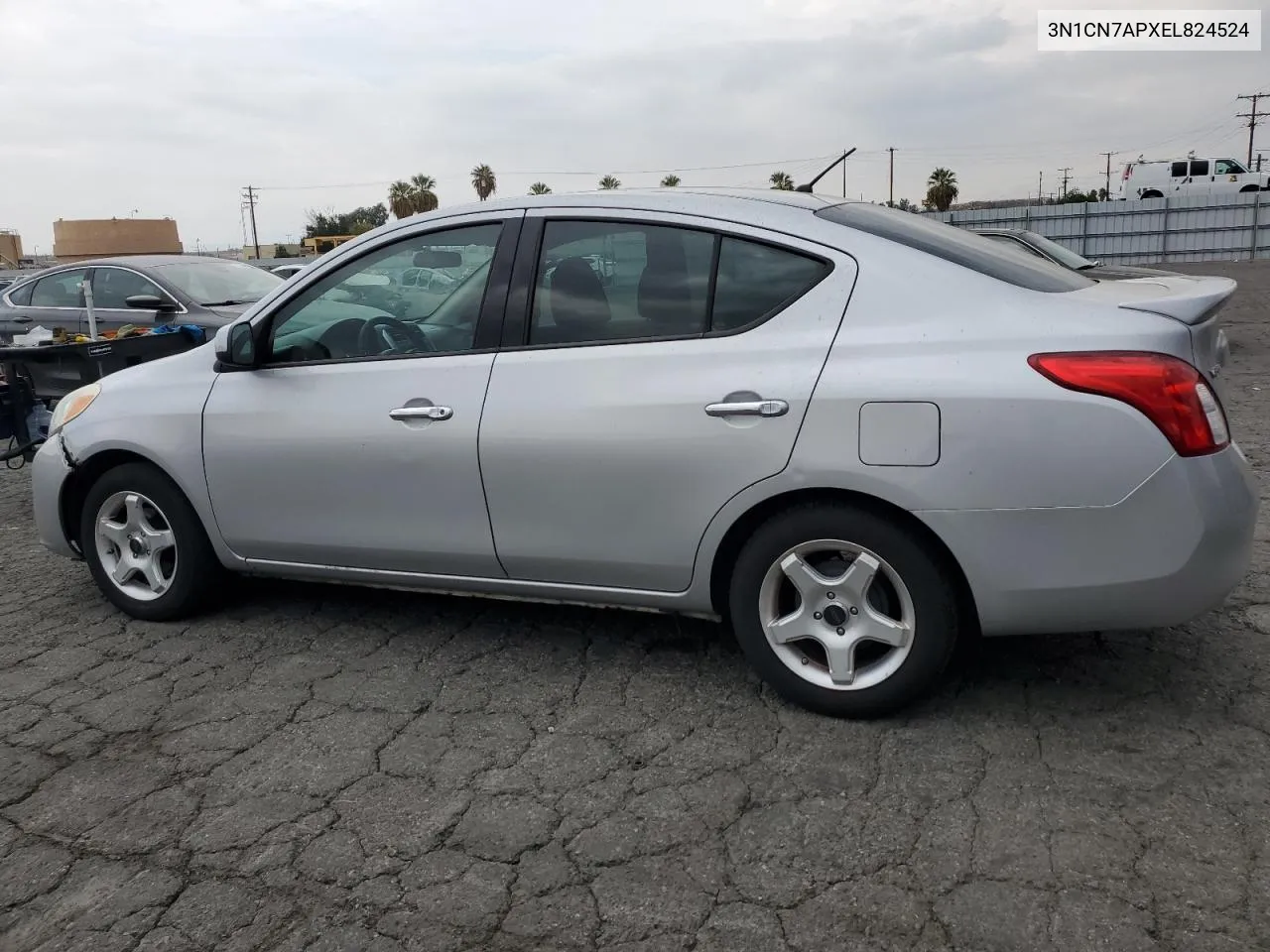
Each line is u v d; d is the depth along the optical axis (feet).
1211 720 10.34
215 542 13.58
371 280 12.49
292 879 8.55
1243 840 8.44
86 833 9.30
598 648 12.96
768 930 7.68
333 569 13.04
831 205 11.28
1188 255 108.88
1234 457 9.42
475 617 14.16
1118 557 9.22
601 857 8.67
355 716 11.40
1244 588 13.71
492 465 11.39
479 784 9.88
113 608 15.16
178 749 10.79
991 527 9.45
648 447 10.59
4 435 20.88
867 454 9.71
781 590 10.77
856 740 10.32
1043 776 9.49
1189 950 7.25
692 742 10.48
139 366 14.56
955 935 7.52
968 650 12.12
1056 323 9.41
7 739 11.11
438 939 7.77
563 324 11.33
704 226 10.85
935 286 9.95
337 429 12.23
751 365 10.25
